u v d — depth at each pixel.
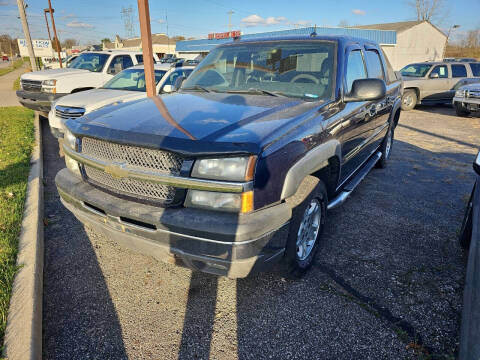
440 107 13.85
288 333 2.21
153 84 5.25
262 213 2.03
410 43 36.47
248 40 3.76
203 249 2.00
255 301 2.50
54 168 5.39
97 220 2.38
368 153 4.40
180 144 2.01
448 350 2.09
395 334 2.21
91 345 2.11
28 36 19.09
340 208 4.09
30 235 3.11
